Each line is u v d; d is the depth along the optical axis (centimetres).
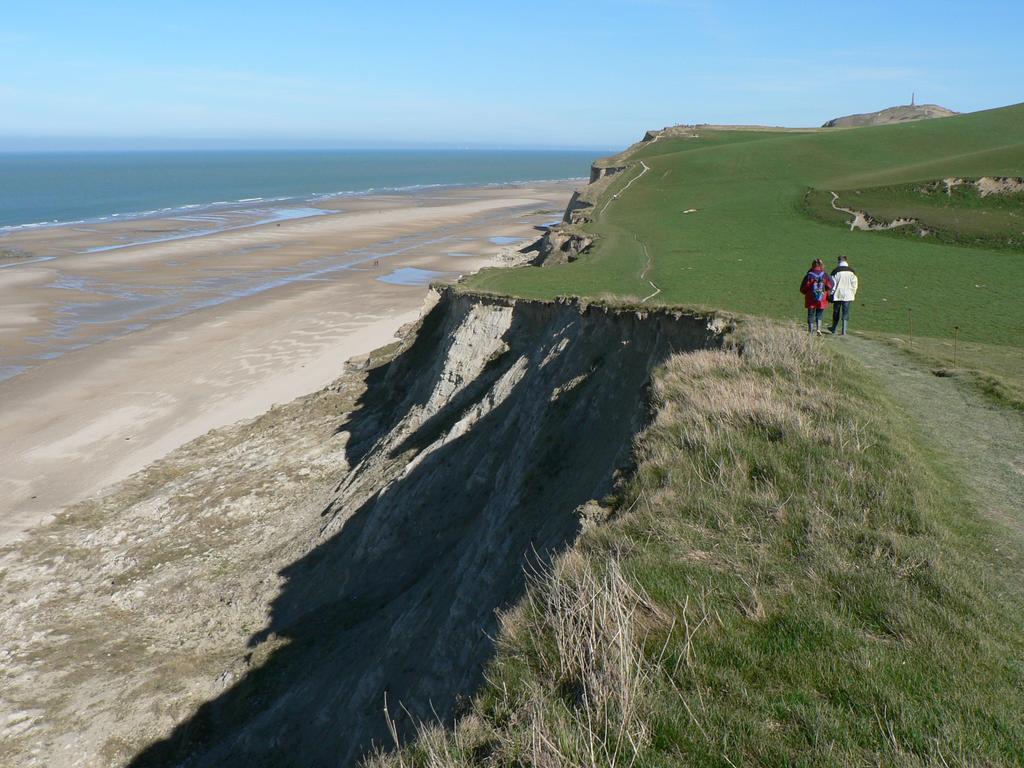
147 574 2792
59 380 5000
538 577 959
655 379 1453
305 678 2075
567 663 656
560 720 582
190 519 3111
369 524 2609
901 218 4575
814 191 5669
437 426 3072
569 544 1040
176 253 9719
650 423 1266
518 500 1923
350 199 18812
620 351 2123
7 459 3891
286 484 3294
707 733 557
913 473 992
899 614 686
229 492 3275
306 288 7688
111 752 2000
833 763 516
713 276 3294
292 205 17012
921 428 1273
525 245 10494
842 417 1173
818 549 810
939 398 1463
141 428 4256
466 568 1955
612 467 1370
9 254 9406
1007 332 2241
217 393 4734
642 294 2966
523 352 2958
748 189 6494
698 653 651
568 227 5406
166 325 6266
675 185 7081
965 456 1153
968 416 1352
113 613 2612
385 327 6116
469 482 2523
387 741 1548
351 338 5812
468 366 3150
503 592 1577
